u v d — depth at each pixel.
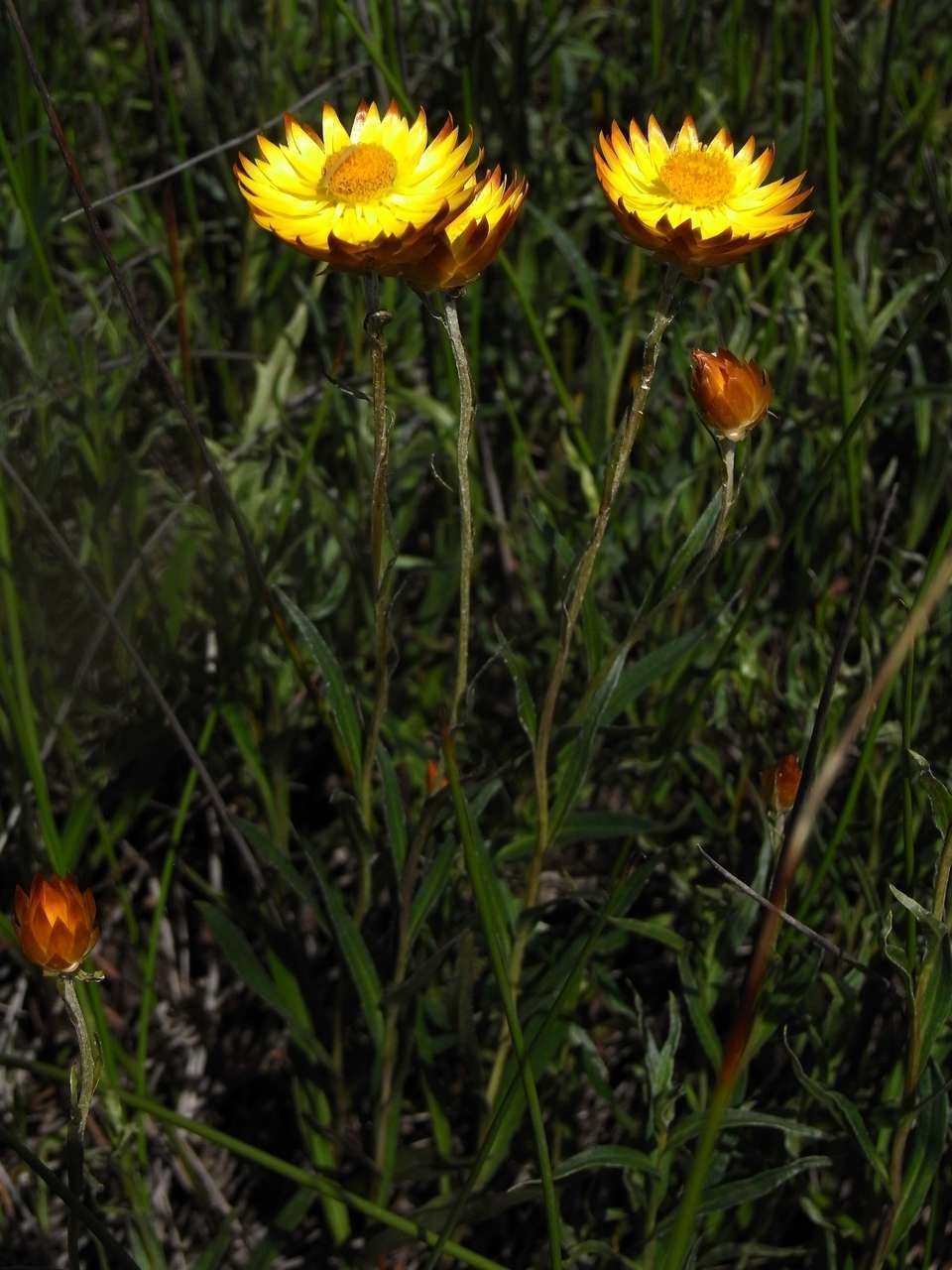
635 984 0.60
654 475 0.63
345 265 0.42
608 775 0.59
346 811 0.51
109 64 0.73
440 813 0.50
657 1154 0.50
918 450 0.63
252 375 0.67
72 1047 0.61
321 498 0.59
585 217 0.65
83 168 0.69
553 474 0.63
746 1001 0.39
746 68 0.68
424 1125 0.59
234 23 0.67
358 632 0.63
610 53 0.72
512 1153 0.56
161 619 0.58
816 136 0.69
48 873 0.57
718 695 0.59
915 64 0.71
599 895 0.51
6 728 0.57
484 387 0.67
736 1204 0.49
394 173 0.45
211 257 0.72
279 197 0.45
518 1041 0.44
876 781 0.55
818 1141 0.53
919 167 0.67
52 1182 0.44
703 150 0.46
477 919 0.50
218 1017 0.62
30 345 0.59
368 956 0.51
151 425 0.61
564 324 0.66
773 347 0.62
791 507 0.61
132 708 0.59
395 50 0.59
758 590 0.50
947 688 0.59
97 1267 0.58
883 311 0.60
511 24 0.64
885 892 0.55
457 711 0.47
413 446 0.62
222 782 0.63
